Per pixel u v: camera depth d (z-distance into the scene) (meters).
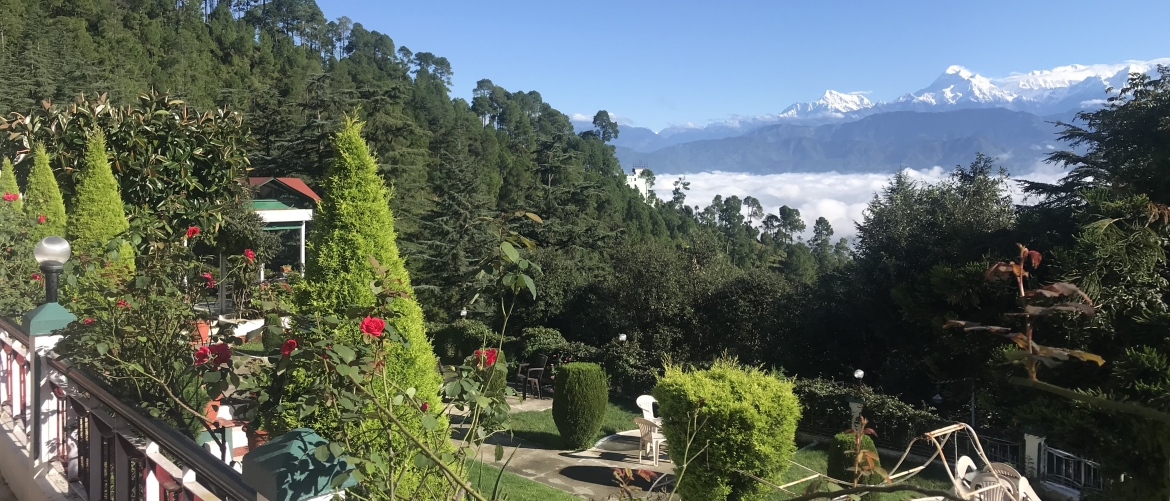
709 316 19.20
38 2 61.09
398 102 38.28
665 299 19.12
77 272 4.29
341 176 3.73
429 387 3.57
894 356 17.78
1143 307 7.02
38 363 3.31
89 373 2.97
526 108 135.38
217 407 3.47
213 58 75.38
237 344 3.32
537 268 2.88
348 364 2.32
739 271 20.72
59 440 3.32
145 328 3.49
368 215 3.69
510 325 21.09
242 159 10.36
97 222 7.27
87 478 3.04
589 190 33.31
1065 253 7.76
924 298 11.23
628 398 16.22
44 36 51.59
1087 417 6.88
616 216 46.06
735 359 7.61
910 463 12.06
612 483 9.33
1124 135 16.66
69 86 39.88
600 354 16.84
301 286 3.69
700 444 6.20
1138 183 10.91
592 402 11.22
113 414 2.74
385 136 37.19
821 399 13.70
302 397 2.46
